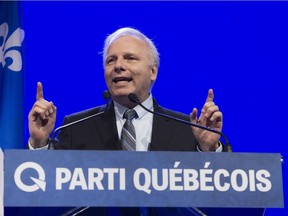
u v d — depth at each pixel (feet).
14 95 9.65
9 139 9.46
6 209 5.14
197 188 5.28
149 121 8.05
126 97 7.98
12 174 5.07
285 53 11.25
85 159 5.18
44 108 7.07
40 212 5.25
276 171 5.44
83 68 11.00
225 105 11.03
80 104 10.89
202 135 7.25
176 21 11.21
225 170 5.35
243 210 5.46
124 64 8.02
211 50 11.17
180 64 11.09
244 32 11.26
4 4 9.99
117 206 5.14
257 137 10.99
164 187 5.23
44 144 7.22
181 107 10.98
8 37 9.86
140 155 5.25
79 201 5.10
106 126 7.94
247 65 11.17
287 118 11.07
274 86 11.14
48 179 5.10
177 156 5.30
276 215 10.71
